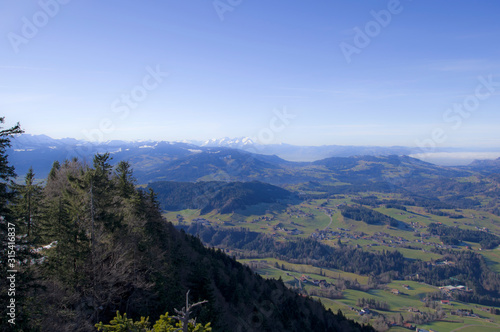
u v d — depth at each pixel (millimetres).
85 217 29875
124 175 40688
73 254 26234
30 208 31594
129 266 31297
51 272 25328
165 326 14945
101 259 28719
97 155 37000
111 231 31047
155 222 42344
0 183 18875
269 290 78625
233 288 55156
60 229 27000
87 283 26969
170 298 33750
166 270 34906
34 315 19828
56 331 20875
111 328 15562
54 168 58844
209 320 34375
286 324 61250
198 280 40938
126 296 32469
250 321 50719
